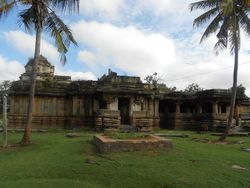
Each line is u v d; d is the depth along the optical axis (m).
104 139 12.77
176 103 34.66
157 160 10.84
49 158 11.42
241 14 19.59
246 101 32.88
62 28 16.72
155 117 31.62
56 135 20.97
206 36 20.70
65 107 29.64
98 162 10.42
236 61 19.95
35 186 8.09
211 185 8.45
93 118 28.55
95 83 29.14
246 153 14.38
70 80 35.03
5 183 8.41
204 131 29.22
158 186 8.35
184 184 8.40
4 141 15.24
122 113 29.67
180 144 16.08
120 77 29.67
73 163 10.34
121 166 9.91
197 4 20.39
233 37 19.31
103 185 8.49
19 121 28.30
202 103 33.38
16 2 15.17
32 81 16.22
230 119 20.14
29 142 15.84
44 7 16.05
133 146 12.34
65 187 8.07
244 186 8.70
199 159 11.52
